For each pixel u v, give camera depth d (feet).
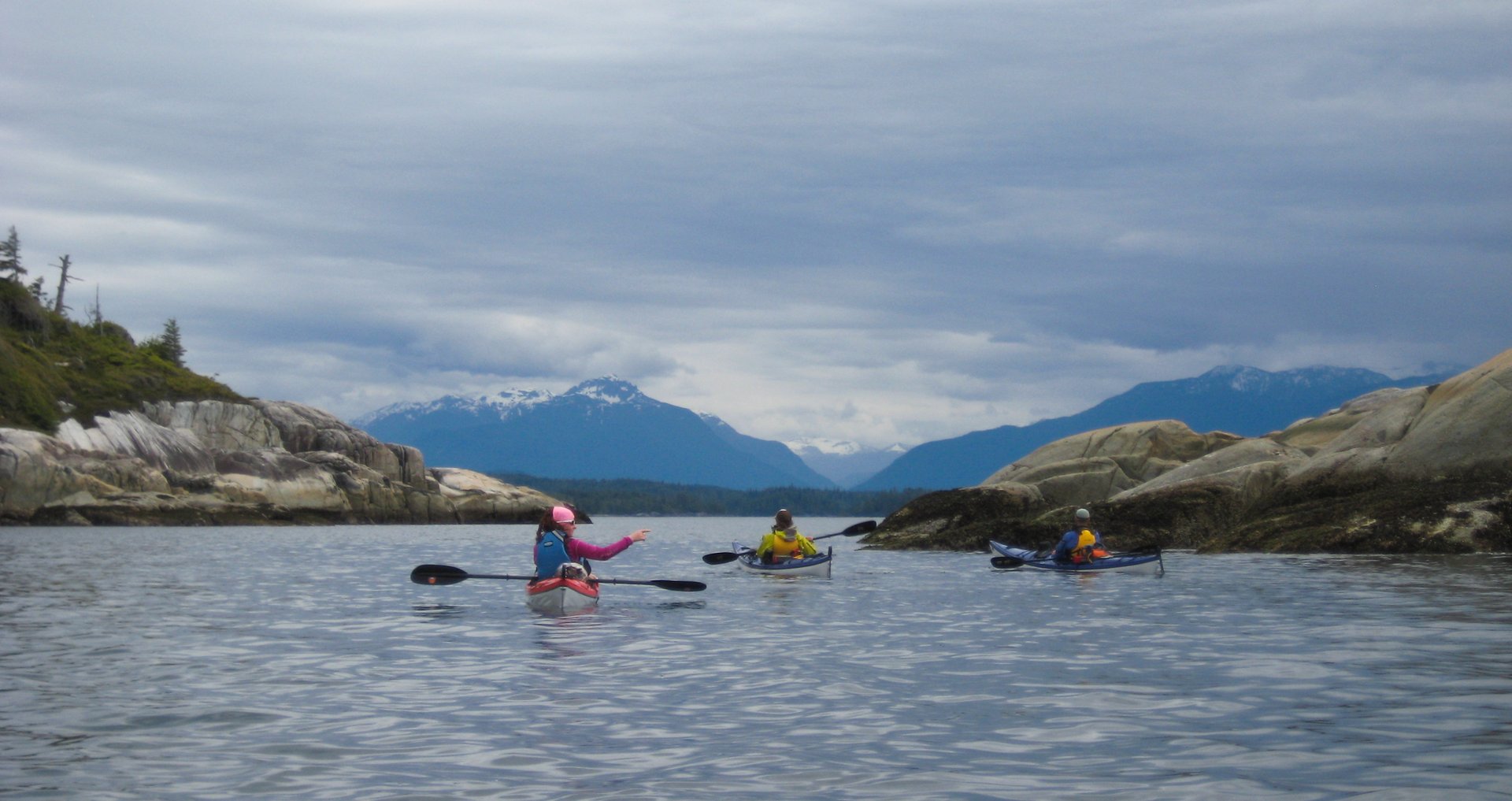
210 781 21.34
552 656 37.99
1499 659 35.37
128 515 232.53
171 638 42.63
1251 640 41.04
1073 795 20.18
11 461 221.66
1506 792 20.01
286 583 71.67
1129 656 37.37
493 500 309.01
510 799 20.16
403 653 38.70
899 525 129.59
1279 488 105.19
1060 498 135.95
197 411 296.92
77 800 20.02
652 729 26.08
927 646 40.52
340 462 288.71
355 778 21.58
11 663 36.11
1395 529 89.30
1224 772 21.72
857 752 23.66
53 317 354.95
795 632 44.83
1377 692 29.99
